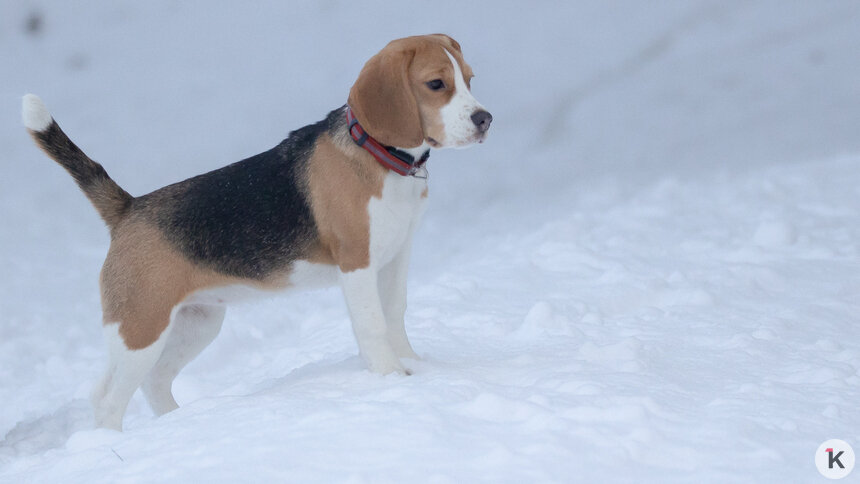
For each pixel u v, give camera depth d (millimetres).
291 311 11562
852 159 16344
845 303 9023
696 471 4703
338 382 6645
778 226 11641
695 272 10438
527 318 8617
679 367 6848
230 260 7051
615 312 9445
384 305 7348
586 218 13500
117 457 5418
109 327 6938
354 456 4910
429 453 4902
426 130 6773
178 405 7785
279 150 7254
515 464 4742
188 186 7211
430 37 6895
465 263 12609
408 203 6906
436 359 7516
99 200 7172
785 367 6863
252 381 8609
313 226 6938
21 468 5809
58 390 9344
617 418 5281
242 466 4898
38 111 6992
